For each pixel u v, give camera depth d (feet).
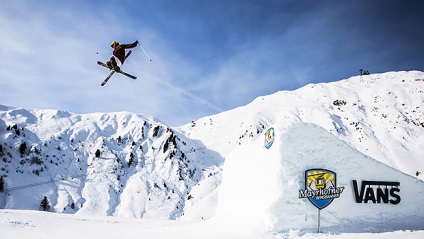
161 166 507.71
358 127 488.02
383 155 397.80
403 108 526.16
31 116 575.79
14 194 378.53
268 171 49.73
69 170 471.21
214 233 47.09
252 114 653.71
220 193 69.31
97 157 512.22
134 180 464.24
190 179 488.44
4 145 454.81
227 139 634.43
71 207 387.55
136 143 568.00
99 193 426.10
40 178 431.02
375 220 49.21
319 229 46.14
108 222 91.20
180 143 583.17
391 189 51.37
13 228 56.75
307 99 653.71
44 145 497.05
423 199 51.98
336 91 648.79
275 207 45.73
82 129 574.97
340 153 50.80
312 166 49.03
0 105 561.84
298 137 49.80
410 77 642.22
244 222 48.44
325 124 504.43
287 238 41.14
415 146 412.57
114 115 651.66
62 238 46.57
